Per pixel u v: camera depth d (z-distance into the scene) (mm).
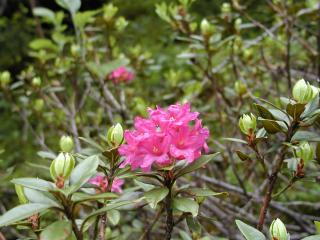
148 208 460
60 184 216
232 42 538
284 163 317
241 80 553
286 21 559
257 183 553
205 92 643
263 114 280
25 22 1230
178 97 640
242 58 600
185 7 555
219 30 553
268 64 627
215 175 601
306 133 283
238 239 483
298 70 629
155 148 251
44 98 596
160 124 253
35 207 209
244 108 550
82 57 542
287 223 555
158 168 257
